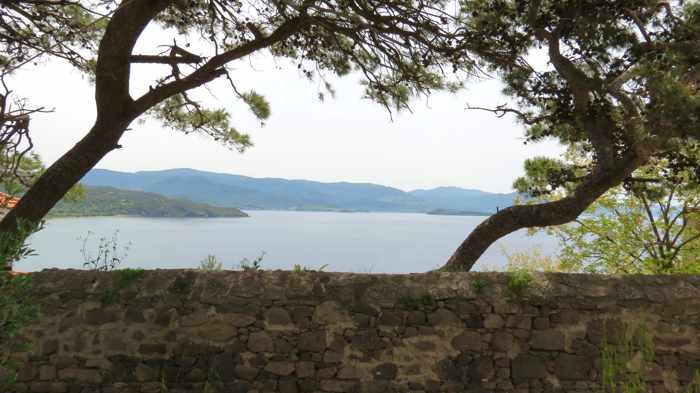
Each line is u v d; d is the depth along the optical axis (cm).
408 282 470
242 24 682
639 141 553
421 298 460
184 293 458
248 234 14500
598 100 592
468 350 457
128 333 453
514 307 462
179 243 9212
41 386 443
